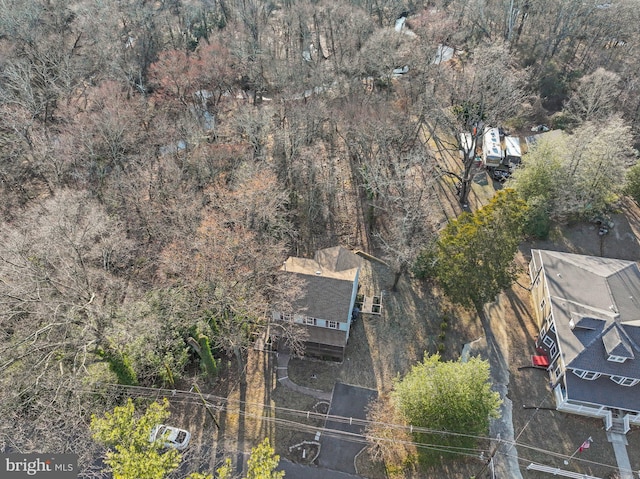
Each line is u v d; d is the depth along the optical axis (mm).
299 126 48219
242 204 35938
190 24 70938
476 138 45531
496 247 34094
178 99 53469
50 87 52312
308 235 46719
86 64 57875
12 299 29203
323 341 34594
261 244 35531
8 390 28000
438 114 48500
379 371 34906
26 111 46500
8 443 26625
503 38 64688
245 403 32844
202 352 33188
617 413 31281
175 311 32938
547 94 61156
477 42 67125
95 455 27844
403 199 39219
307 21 70062
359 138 48094
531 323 38219
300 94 55906
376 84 61875
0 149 45062
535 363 34938
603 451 29922
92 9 62938
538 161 44594
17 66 50844
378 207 44969
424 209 40469
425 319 38688
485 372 28875
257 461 22625
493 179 52875
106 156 47312
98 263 36312
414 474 28984
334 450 30094
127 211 40812
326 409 32406
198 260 32000
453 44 66688
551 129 57562
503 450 30047
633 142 50625
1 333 30359
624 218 47469
